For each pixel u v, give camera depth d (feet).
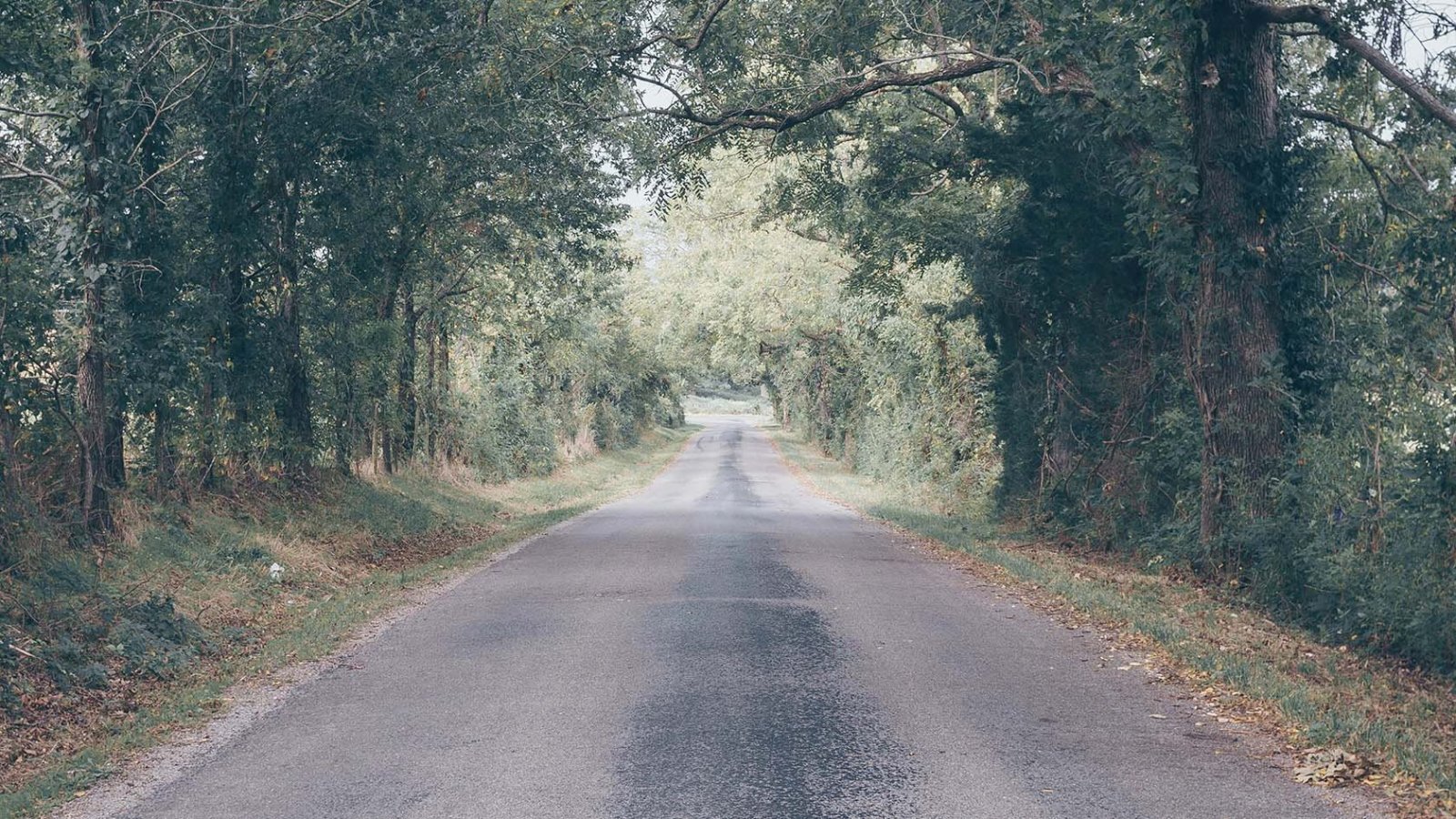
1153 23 47.42
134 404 47.80
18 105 46.01
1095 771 20.80
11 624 29.96
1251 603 45.44
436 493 87.81
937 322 96.89
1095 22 49.93
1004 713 24.98
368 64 51.52
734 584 45.29
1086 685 27.89
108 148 43.42
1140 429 62.23
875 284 84.69
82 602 33.86
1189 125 50.01
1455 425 39.70
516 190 74.18
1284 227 50.01
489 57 51.70
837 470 166.91
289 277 62.34
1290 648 36.06
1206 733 23.47
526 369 132.87
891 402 128.47
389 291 77.25
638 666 29.84
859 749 22.18
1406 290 48.21
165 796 20.04
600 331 163.73
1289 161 48.62
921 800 19.16
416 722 24.72
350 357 70.54
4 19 40.09
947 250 75.31
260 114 54.34
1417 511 38.19
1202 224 49.32
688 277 153.07
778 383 258.98
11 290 39.24
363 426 79.92
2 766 22.59
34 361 40.60
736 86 60.39
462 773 20.93
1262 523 46.42
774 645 32.58
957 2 53.57
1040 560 57.93
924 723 24.17
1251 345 49.26
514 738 23.18
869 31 59.36
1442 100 45.73
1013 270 69.56
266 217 59.11
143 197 47.09
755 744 22.45
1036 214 65.10
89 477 40.98
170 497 49.67
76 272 41.78
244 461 59.00
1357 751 22.04
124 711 27.22
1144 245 58.65
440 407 98.78
